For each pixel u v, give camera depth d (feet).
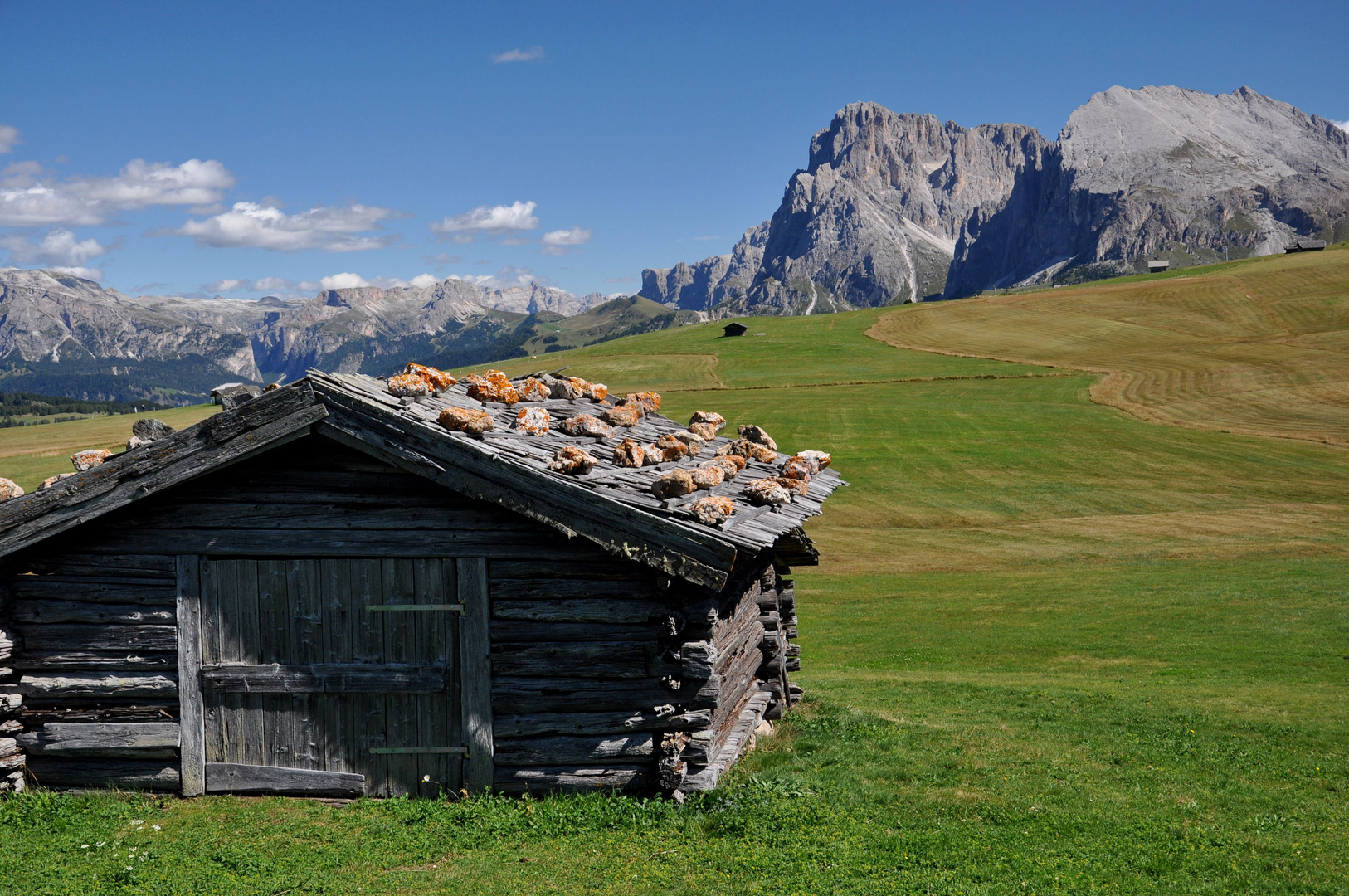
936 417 242.58
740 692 38.01
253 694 32.01
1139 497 160.86
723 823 28.89
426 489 31.32
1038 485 171.63
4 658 31.73
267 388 31.81
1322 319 366.84
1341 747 40.81
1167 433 215.10
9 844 28.17
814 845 27.55
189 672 31.94
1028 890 24.56
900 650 78.43
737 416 258.16
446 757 31.40
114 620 32.12
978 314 472.44
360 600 31.53
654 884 25.09
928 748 39.27
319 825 29.45
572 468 30.42
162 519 31.96
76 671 32.24
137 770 32.40
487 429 31.71
